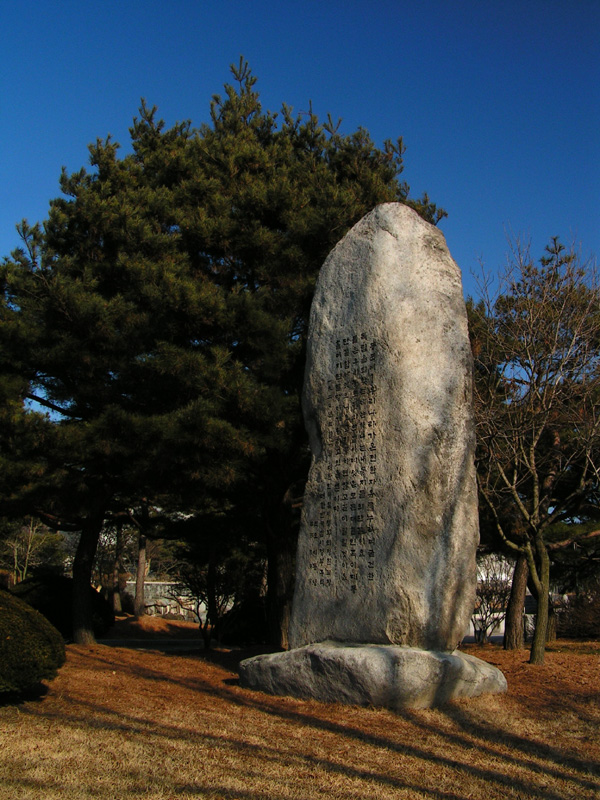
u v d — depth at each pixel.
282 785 4.89
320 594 8.41
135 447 11.31
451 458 7.92
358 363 8.66
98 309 11.19
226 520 14.85
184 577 16.14
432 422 7.97
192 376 10.70
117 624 23.41
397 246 8.72
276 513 13.20
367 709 7.09
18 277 11.96
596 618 18.25
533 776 5.20
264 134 15.19
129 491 13.86
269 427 10.88
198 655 12.13
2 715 6.66
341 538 8.37
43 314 11.60
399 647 7.45
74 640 13.72
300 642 8.45
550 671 9.22
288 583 13.05
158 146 14.59
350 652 7.38
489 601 18.95
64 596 17.41
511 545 10.37
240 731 6.34
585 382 11.75
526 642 16.92
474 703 7.29
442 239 8.84
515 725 6.63
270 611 12.99
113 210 12.11
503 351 11.87
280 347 11.19
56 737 5.92
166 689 8.45
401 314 8.43
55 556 32.22
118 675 9.45
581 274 13.73
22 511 12.91
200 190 12.72
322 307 9.28
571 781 5.11
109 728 6.31
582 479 11.48
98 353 11.84
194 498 12.34
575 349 11.51
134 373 11.88
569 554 17.62
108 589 31.08
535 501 10.26
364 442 8.40
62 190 12.95
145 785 4.84
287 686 7.89
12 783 4.81
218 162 13.50
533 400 10.99
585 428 11.59
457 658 7.45
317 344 9.20
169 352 10.68
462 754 5.71
